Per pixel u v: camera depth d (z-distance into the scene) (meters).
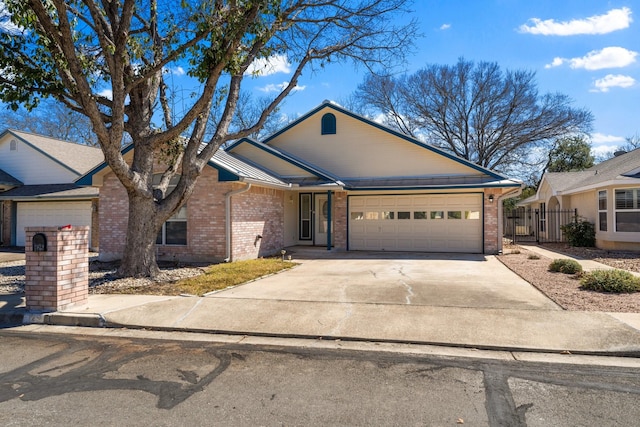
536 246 19.55
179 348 5.50
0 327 6.57
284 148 18.52
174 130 9.60
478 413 3.65
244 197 13.61
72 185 19.73
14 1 7.98
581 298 7.53
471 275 10.51
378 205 16.88
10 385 4.33
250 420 3.56
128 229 9.96
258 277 10.09
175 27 9.88
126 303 7.50
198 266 12.05
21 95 8.48
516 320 6.23
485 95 31.72
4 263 14.58
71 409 3.78
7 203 20.16
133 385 4.31
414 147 17.05
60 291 6.91
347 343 5.65
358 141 17.67
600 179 17.52
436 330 5.91
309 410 3.74
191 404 3.87
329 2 10.80
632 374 4.52
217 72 8.86
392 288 8.73
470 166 16.38
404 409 3.74
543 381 4.33
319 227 18.00
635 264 12.42
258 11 8.80
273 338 5.90
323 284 9.23
